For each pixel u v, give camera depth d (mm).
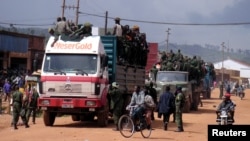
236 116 29281
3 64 50406
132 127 16141
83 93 18375
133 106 16281
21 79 34625
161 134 17688
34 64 20312
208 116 27812
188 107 30516
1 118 24078
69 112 18594
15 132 17453
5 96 34000
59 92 18438
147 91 21281
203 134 18188
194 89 32844
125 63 21328
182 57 33656
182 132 18703
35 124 20797
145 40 24109
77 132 17203
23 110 19188
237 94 64875
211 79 53250
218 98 54312
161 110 19234
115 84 18750
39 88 18656
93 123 21484
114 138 15594
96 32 27016
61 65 18672
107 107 19562
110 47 20250
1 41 47344
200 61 37531
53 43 19016
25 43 52062
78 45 18906
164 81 29797
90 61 18625
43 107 18547
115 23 21516
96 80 18359
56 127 19219
